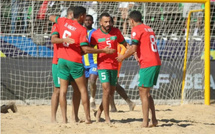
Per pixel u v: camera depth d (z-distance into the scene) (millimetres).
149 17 42531
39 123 26312
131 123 26641
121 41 26672
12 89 39031
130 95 40031
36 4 40656
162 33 42469
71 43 23766
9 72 39000
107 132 22891
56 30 25219
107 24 25562
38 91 39344
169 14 42688
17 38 39156
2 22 40219
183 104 39906
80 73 25062
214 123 28656
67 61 24625
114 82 26375
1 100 38688
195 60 41125
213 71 41688
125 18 41438
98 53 25141
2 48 38938
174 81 40812
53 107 26375
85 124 25516
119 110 35656
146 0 36594
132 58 40062
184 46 41188
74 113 26859
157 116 31656
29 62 39250
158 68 24328
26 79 39219
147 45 24078
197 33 42344
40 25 40656
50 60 39500
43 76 39375
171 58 40844
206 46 38719
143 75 24188
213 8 43688
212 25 43969
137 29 24109
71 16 25969
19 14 40500
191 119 30453
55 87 26391
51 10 40938
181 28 42812
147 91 24609
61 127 24188
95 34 26062
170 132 23422
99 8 41469
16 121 27250
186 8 42719
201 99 41000
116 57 24891
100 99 39656
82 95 25438
